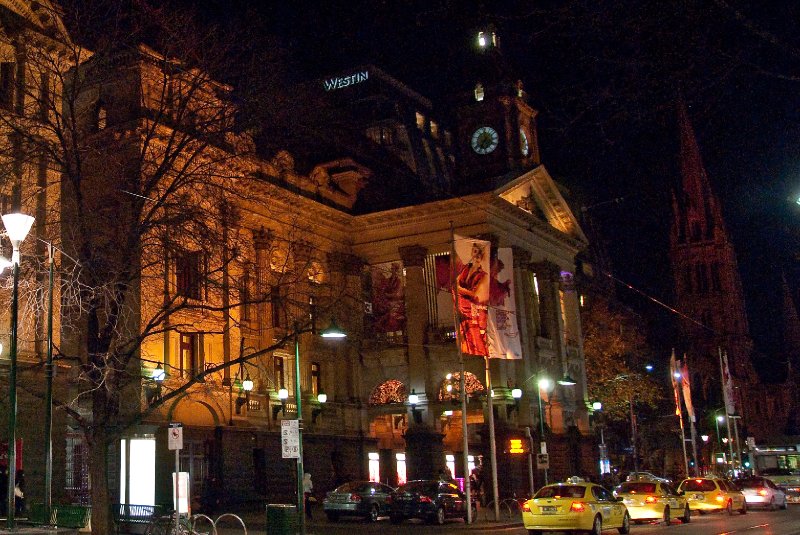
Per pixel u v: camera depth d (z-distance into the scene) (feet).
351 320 161.89
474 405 177.58
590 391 225.35
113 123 96.37
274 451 155.12
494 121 206.18
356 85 214.90
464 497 125.90
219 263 95.50
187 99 80.23
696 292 451.12
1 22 95.40
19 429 92.58
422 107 228.43
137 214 76.69
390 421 197.47
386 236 186.39
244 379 147.33
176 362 134.62
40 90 81.20
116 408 75.51
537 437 185.98
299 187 171.53
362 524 122.11
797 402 458.50
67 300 87.10
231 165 91.20
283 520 85.25
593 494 96.27
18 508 85.81
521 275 192.85
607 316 241.35
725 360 227.40
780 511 144.25
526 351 188.03
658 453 305.32
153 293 97.86
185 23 82.48
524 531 108.88
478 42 212.84
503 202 182.50
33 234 91.97
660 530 102.63
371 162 195.62
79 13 86.38
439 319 180.75
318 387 175.22
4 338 91.35
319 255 175.73
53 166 94.32
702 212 462.60
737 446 262.47
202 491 137.80
